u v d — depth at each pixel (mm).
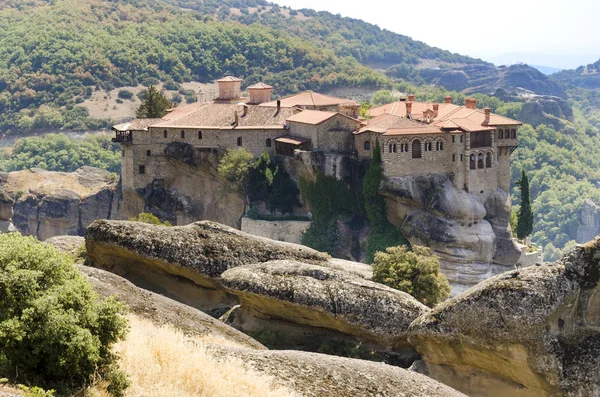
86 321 28891
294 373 34375
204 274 56094
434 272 70062
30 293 28750
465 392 44781
